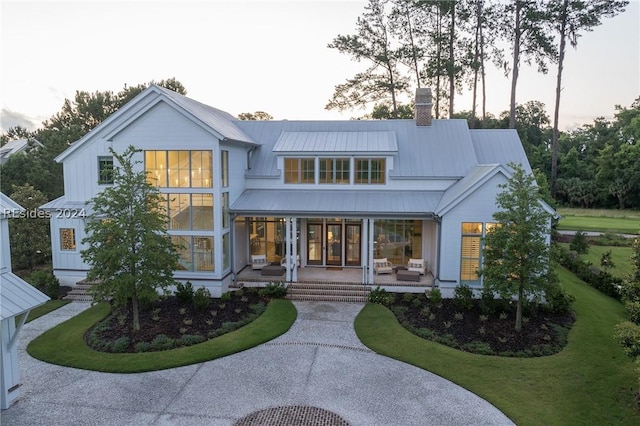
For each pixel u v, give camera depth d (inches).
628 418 377.1
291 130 939.3
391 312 654.5
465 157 848.9
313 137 884.0
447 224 688.4
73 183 805.9
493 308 618.2
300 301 716.0
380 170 832.3
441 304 669.3
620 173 2197.3
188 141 717.9
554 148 1449.3
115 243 541.3
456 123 928.9
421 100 922.7
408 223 837.8
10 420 376.8
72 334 572.1
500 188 667.4
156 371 471.5
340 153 819.4
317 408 395.2
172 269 591.8
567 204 2357.3
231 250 776.3
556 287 560.7
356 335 574.9
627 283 451.8
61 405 402.0
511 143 903.7
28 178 1096.2
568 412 388.2
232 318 624.1
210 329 583.5
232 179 787.4
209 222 727.7
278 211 754.2
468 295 651.5
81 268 788.0
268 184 850.1
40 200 945.5
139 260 548.1
